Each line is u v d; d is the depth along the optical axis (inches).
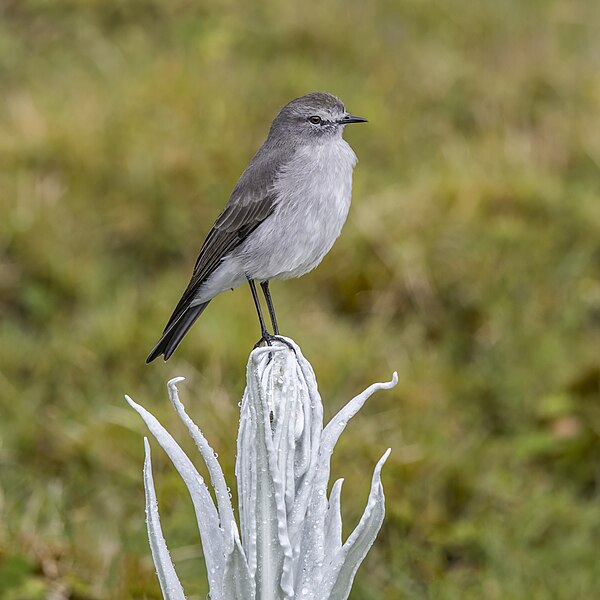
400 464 388.8
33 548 338.6
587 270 528.1
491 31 751.1
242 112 617.0
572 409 432.8
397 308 498.0
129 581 320.8
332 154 308.5
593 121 627.5
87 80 666.8
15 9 753.6
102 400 426.6
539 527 382.3
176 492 371.2
